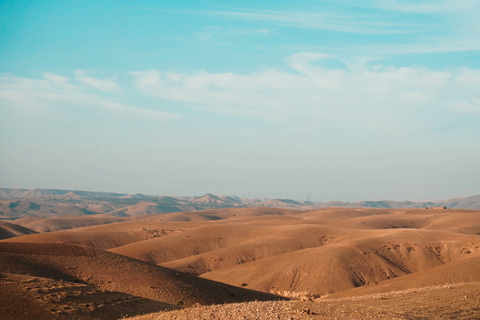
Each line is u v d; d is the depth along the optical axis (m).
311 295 114.75
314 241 180.00
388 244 144.50
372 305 31.34
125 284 63.94
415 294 37.44
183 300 60.38
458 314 28.47
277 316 24.36
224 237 197.62
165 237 199.50
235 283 131.25
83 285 50.56
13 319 36.50
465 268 89.69
